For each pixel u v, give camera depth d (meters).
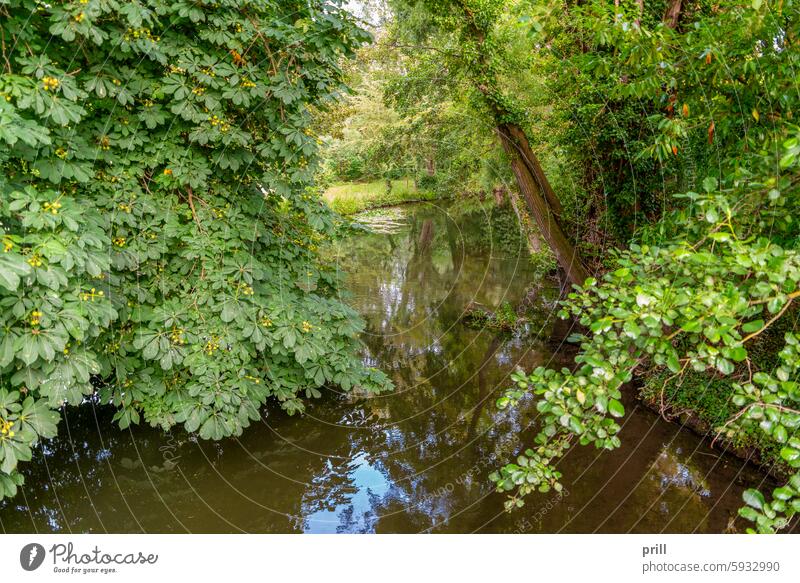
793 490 1.38
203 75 2.97
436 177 15.30
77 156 2.78
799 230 1.80
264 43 3.12
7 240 2.04
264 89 3.11
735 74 2.17
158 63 3.12
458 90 7.02
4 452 2.26
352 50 3.46
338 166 15.34
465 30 5.90
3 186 2.32
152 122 3.06
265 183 3.84
